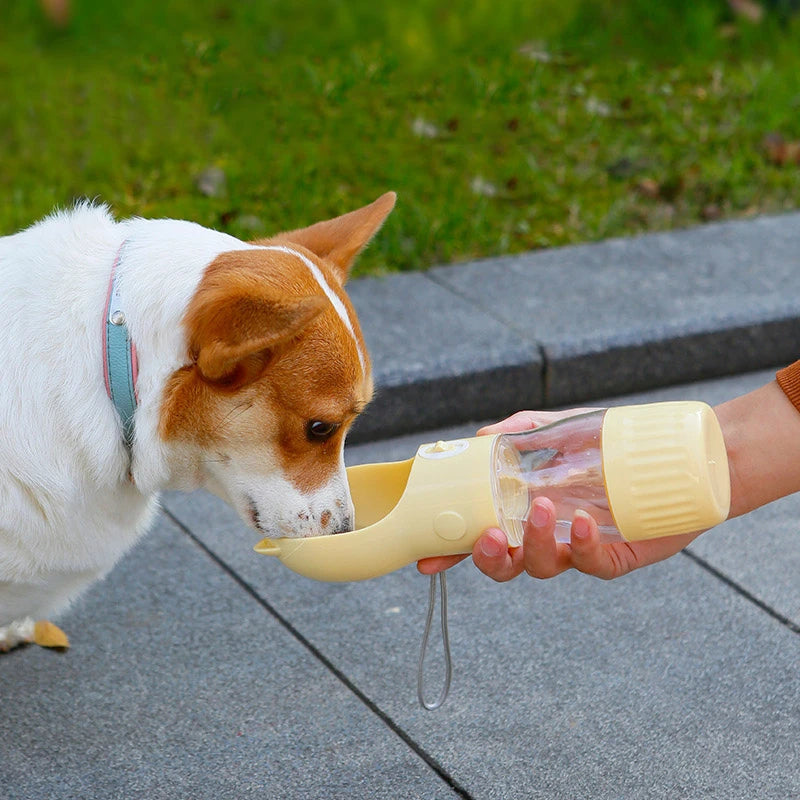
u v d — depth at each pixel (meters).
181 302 3.07
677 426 2.79
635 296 6.40
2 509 3.10
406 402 5.65
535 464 2.97
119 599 4.46
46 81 8.70
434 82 8.87
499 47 9.47
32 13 9.64
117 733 3.73
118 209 7.12
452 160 7.98
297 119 8.30
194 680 4.00
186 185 7.49
